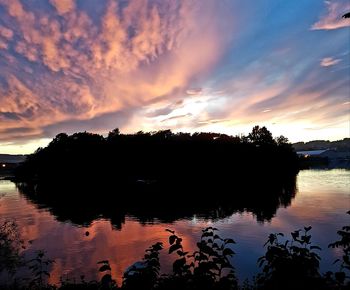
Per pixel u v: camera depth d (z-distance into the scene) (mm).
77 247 27734
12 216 49062
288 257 4617
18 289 10867
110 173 132125
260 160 140250
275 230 32156
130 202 63594
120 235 32688
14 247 13930
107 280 5078
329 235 28609
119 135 146375
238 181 109500
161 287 4660
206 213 45875
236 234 30828
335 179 105000
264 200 58156
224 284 4465
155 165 130000
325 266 18531
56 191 96812
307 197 59500
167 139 141000
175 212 48062
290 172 151375
